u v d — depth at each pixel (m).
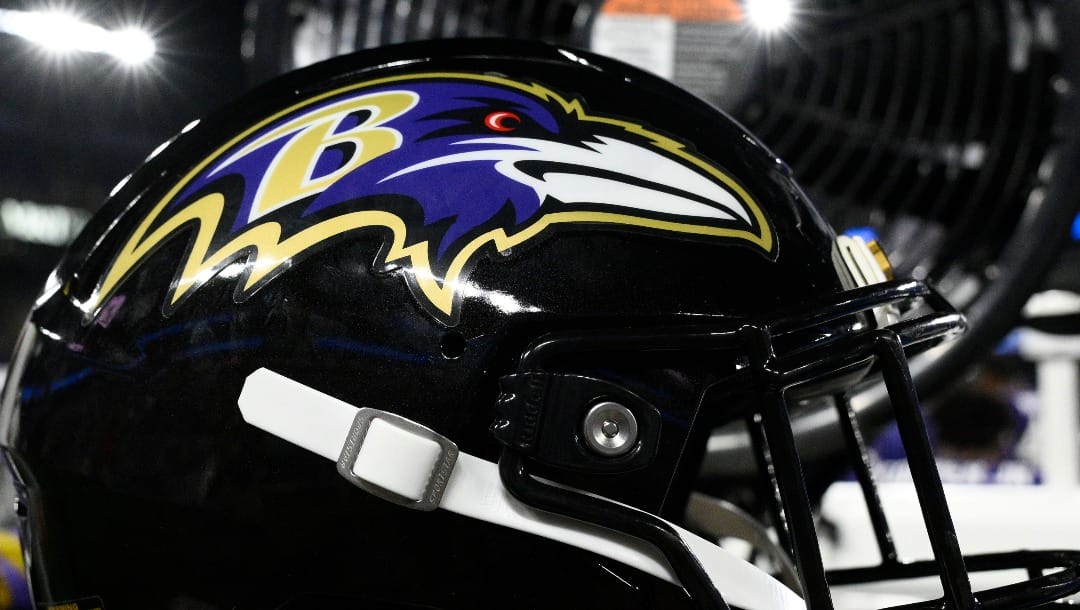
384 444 0.44
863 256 0.55
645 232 0.48
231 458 0.46
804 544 0.44
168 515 0.47
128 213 0.54
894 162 1.00
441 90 0.54
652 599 0.46
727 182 0.51
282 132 0.53
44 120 2.62
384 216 0.48
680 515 0.58
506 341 0.46
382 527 0.46
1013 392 1.84
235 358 0.47
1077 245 1.23
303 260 0.48
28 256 3.13
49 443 0.50
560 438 0.44
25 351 0.53
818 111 1.00
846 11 0.98
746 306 0.48
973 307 1.01
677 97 0.55
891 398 0.47
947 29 0.98
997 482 1.78
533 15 0.99
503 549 0.46
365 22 1.01
